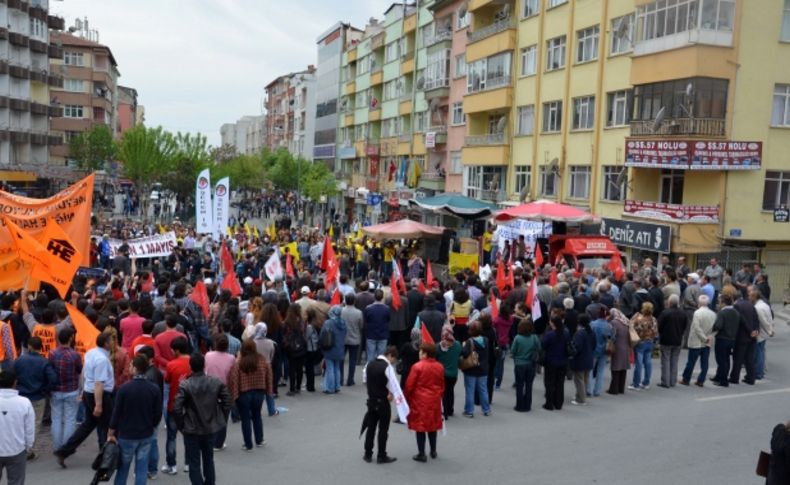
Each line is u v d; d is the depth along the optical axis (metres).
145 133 75.69
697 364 18.77
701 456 11.45
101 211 71.50
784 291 29.94
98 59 94.25
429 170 57.44
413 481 10.26
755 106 29.03
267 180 103.88
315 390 15.49
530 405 14.12
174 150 76.94
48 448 11.60
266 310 14.68
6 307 14.30
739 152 28.31
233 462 10.96
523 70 42.03
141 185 76.06
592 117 35.53
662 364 16.30
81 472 10.48
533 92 40.62
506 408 14.32
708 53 28.28
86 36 113.00
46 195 65.06
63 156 92.00
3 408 8.80
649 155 29.89
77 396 10.97
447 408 13.56
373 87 73.06
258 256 27.56
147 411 9.26
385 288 17.59
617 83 33.47
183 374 10.54
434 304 14.70
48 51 66.81
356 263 31.20
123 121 145.25
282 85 135.00
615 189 33.47
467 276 19.19
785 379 17.25
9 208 14.79
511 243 28.66
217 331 14.61
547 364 14.12
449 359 13.30
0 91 57.66
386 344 16.16
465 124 50.25
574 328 15.06
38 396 10.62
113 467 8.88
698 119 28.41
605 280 17.45
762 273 25.17
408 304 17.02
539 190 39.78
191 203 75.56
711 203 29.09
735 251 29.25
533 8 40.84
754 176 29.11
